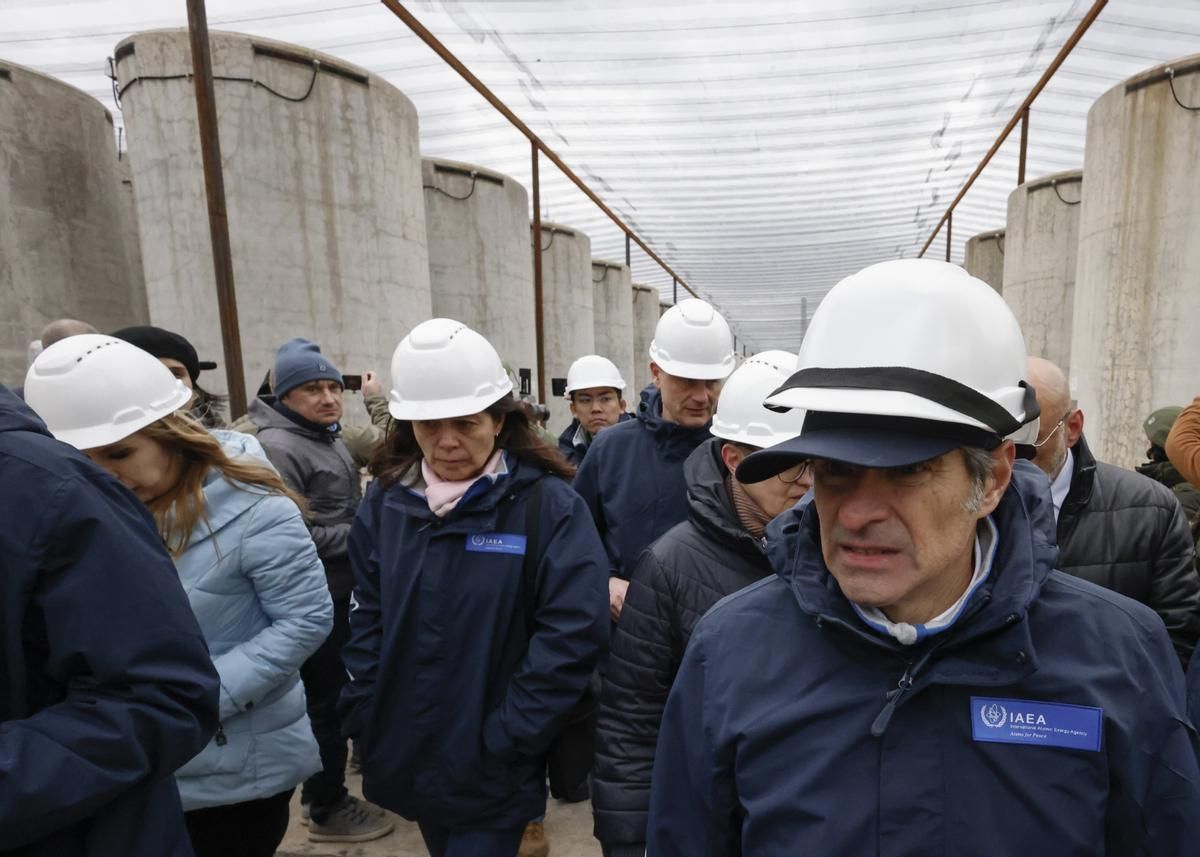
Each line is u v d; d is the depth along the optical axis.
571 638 1.63
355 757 3.08
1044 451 1.59
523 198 9.44
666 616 1.48
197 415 2.55
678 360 2.35
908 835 0.76
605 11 6.10
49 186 5.95
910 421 0.69
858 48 6.81
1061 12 6.29
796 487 1.40
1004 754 0.75
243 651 1.63
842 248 14.68
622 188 10.65
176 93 5.07
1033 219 9.20
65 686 0.98
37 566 0.91
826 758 0.80
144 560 1.00
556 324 11.60
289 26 6.23
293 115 5.36
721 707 0.88
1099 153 6.81
